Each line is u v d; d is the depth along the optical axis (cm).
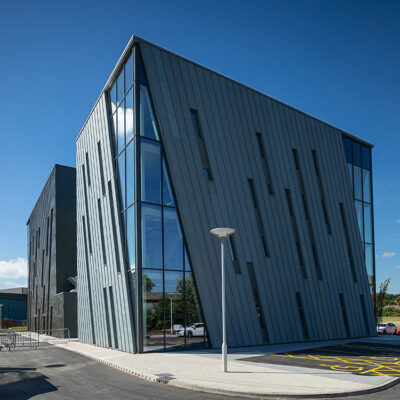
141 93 1919
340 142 2948
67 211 4172
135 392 979
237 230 2119
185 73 2105
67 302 3572
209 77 2205
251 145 2316
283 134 2527
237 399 890
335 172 2838
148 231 1812
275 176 2406
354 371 1200
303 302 2338
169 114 1994
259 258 2180
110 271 2108
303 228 2480
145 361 1477
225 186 2125
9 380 1230
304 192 2564
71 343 2630
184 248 1916
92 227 2448
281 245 2317
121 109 2073
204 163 2089
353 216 2897
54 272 4041
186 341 1827
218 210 2066
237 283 2045
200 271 1931
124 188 1973
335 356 1580
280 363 1373
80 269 2702
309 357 1543
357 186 3022
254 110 2389
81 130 2741
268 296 2162
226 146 2188
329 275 2556
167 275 1836
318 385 985
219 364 1357
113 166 2125
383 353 1695
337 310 2536
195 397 910
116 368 1402
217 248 2019
